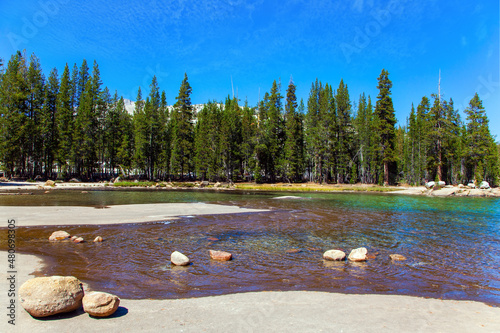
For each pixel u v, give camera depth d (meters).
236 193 36.62
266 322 4.25
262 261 7.93
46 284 4.33
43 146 48.81
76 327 3.98
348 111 58.25
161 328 3.99
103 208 17.61
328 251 8.38
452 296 5.64
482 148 51.69
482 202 27.59
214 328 4.01
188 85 57.75
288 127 57.00
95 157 53.12
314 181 60.59
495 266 7.75
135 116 58.88
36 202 20.53
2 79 44.03
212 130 54.69
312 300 5.23
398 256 8.41
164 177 58.34
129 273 6.70
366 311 4.77
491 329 4.17
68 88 50.94
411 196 35.47
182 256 7.49
